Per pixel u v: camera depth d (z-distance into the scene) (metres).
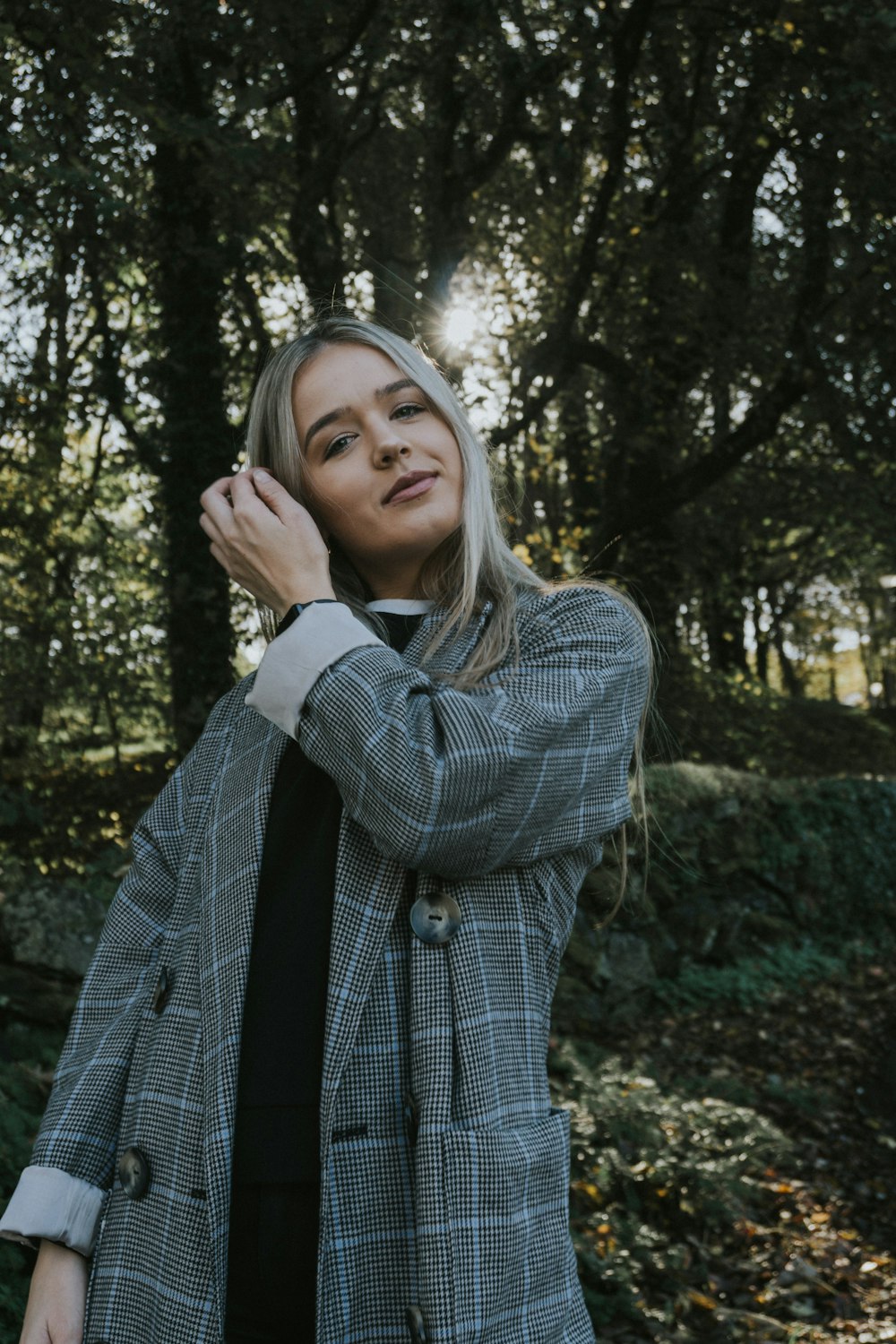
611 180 10.78
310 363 1.50
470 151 11.12
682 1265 5.04
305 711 1.27
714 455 13.49
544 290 12.70
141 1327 1.30
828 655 40.88
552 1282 1.25
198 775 1.59
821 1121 7.71
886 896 11.72
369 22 8.91
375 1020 1.26
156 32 7.86
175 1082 1.34
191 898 1.46
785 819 11.27
